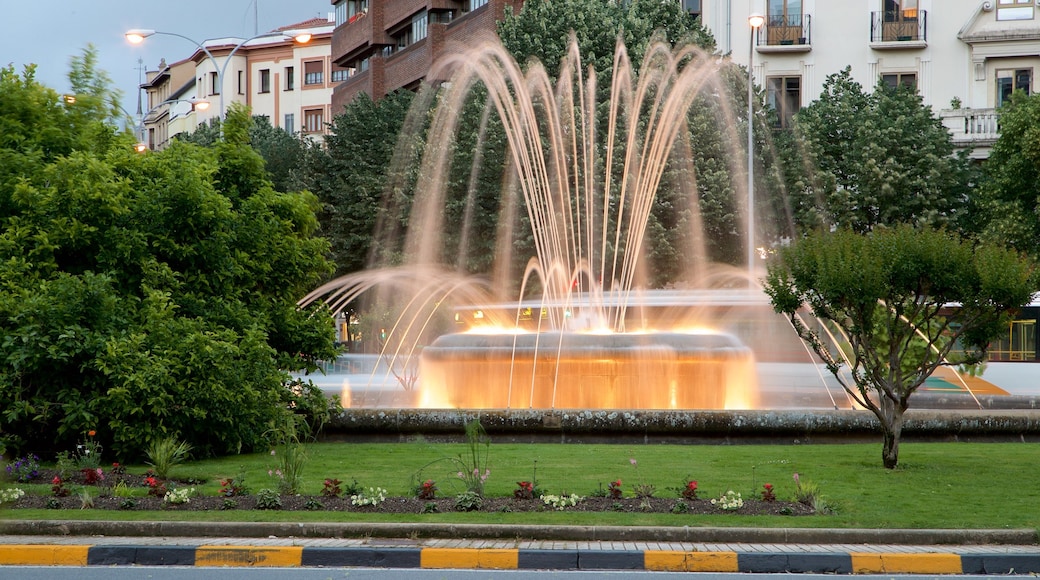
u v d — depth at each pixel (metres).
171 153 16.80
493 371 17.86
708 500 10.75
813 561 8.84
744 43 51.97
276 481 11.87
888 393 12.90
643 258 37.84
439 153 41.91
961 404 22.08
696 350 17.44
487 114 39.78
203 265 16.20
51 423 14.50
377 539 9.63
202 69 100.56
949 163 43.56
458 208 41.03
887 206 42.81
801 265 13.32
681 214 38.66
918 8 50.88
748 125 39.62
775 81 51.97
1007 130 40.59
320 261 18.03
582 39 40.34
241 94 99.06
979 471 12.67
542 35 40.56
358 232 46.47
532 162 38.94
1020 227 39.38
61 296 14.18
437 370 18.22
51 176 15.36
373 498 10.59
